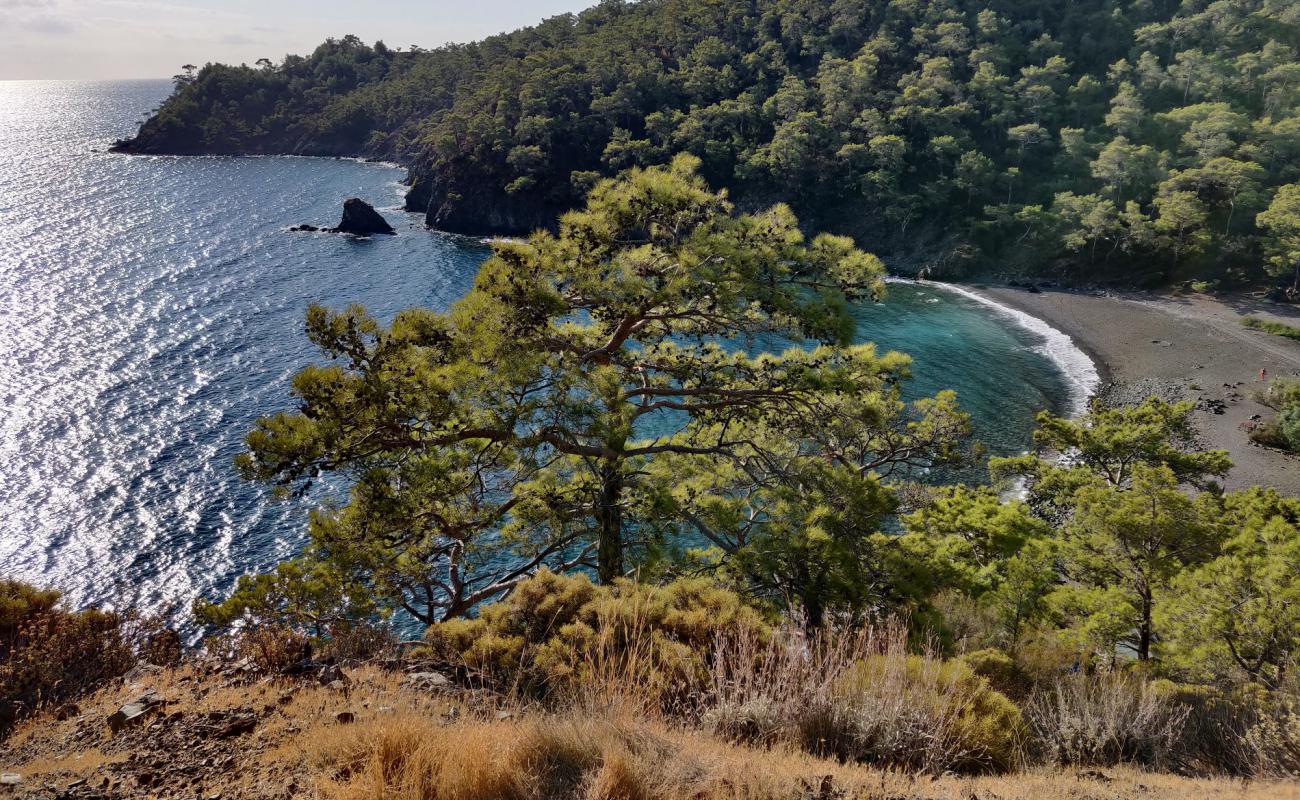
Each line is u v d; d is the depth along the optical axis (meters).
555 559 20.95
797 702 6.06
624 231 15.05
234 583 31.27
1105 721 7.49
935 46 123.19
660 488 15.62
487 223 118.25
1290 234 73.94
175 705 6.13
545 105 128.12
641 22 166.38
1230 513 21.50
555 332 14.97
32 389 48.97
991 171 101.44
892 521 30.58
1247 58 103.62
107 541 33.81
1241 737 7.61
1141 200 92.19
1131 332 66.31
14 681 8.05
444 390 11.51
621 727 4.95
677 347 17.55
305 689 6.45
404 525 12.29
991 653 9.77
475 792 4.02
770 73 135.25
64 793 4.18
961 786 5.12
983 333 67.88
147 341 58.88
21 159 181.62
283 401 48.72
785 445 17.81
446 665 7.70
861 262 14.80
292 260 88.69
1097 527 20.83
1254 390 50.41
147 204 124.62
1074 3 133.75
